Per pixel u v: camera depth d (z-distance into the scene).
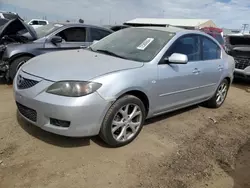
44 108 3.02
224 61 5.43
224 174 3.26
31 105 3.13
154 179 2.96
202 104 5.83
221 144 4.05
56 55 3.94
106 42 4.50
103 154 3.32
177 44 4.20
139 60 3.77
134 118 3.65
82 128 3.07
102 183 2.79
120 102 3.29
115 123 3.35
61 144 3.43
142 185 2.83
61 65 3.38
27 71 3.39
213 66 5.00
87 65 3.37
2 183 2.64
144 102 3.77
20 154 3.14
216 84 5.30
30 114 3.24
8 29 6.17
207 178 3.12
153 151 3.54
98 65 3.39
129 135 3.62
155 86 3.72
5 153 3.14
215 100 5.55
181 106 4.54
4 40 6.26
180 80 4.16
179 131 4.28
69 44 6.73
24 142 3.40
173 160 3.38
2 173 2.79
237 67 8.56
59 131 3.05
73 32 6.92
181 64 4.18
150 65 3.70
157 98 3.86
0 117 4.07
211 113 5.41
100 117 3.15
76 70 3.21
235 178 3.21
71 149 3.35
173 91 4.11
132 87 3.38
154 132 4.11
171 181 2.96
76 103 2.95
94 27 7.38
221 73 5.30
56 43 6.50
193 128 4.49
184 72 4.21
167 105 4.15
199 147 3.83
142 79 3.51
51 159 3.11
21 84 3.34
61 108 2.94
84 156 3.23
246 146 4.12
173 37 4.18
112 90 3.15
